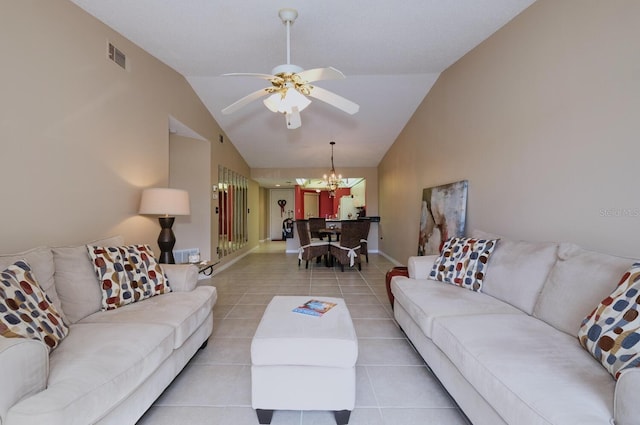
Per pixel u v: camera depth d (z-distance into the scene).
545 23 2.16
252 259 6.91
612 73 1.67
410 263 2.78
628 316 1.16
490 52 2.83
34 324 1.32
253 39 2.89
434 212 3.99
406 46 3.08
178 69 3.68
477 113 3.05
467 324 1.63
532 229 2.30
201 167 4.99
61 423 1.00
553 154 2.09
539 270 1.87
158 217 3.38
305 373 1.54
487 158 2.88
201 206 4.99
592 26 1.79
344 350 1.53
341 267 5.69
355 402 1.74
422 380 1.96
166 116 3.54
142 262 2.23
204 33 2.77
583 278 1.54
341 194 11.66
